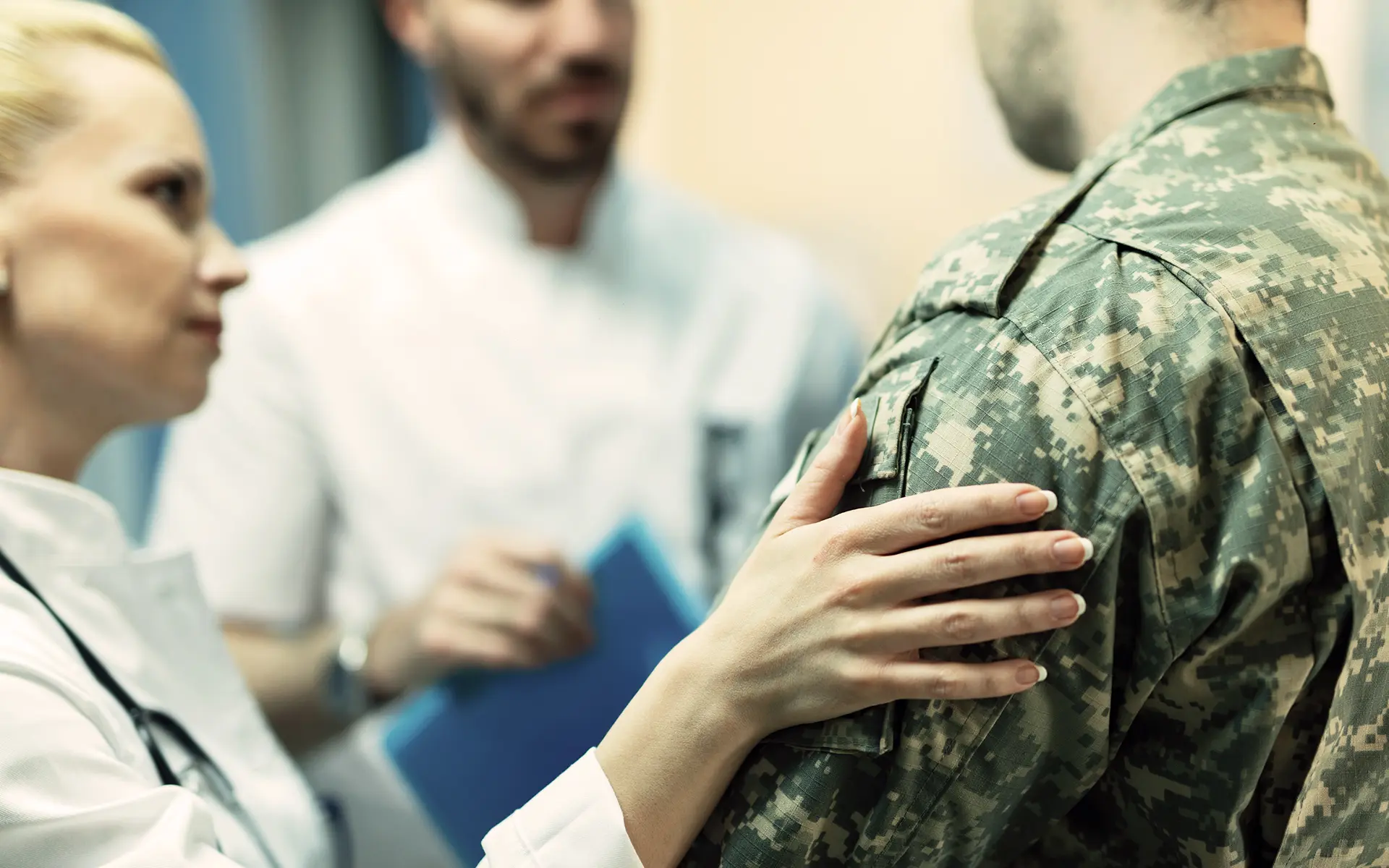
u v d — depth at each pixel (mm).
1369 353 563
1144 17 667
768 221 2234
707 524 1775
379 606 1736
